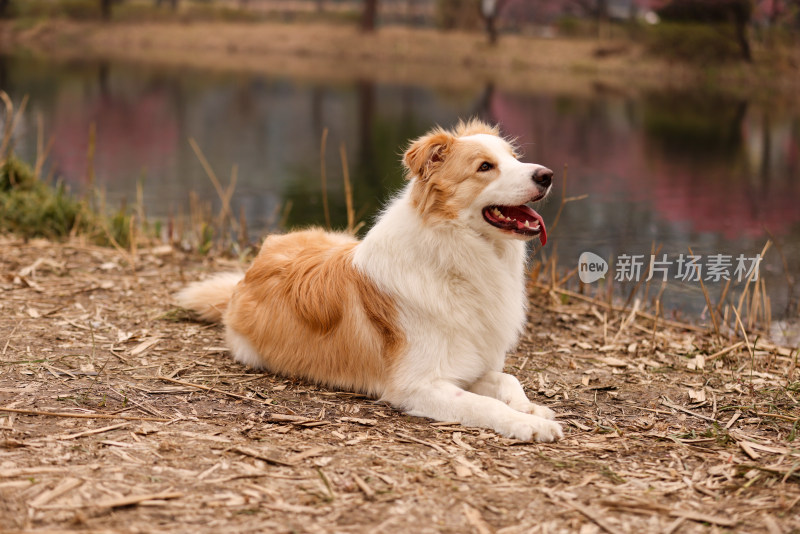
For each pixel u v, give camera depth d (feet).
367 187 33.09
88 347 13.76
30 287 17.04
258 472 9.24
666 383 13.74
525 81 84.33
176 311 16.26
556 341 16.29
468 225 11.68
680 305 19.43
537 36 117.80
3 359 12.73
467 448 10.43
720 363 14.97
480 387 12.57
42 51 104.78
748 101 69.67
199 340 14.87
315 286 12.99
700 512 8.70
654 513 8.63
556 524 8.31
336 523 8.14
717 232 25.63
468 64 105.70
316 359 12.98
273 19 139.23
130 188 31.35
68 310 15.80
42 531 7.64
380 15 149.18
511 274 12.39
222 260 21.16
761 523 8.43
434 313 11.74
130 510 8.17
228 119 53.78
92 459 9.30
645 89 77.77
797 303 19.49
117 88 67.46
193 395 11.99
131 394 11.74
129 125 48.67
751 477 9.63
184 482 8.86
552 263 19.88
